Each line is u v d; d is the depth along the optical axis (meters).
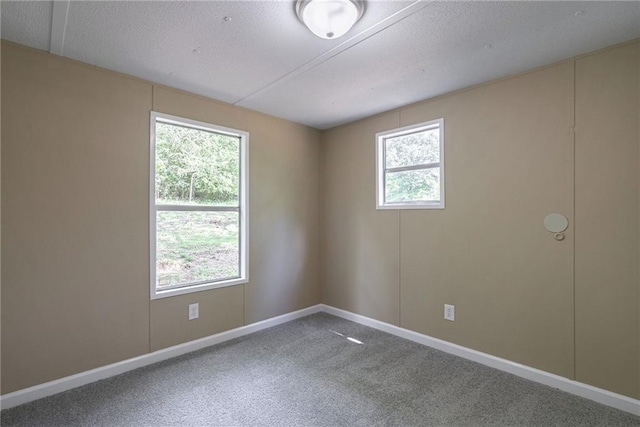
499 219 2.59
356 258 3.69
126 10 1.72
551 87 2.33
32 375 2.12
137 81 2.59
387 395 2.21
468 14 1.76
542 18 1.80
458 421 1.94
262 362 2.69
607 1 1.65
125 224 2.53
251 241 3.38
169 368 2.57
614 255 2.08
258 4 1.68
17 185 2.07
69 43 2.06
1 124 2.02
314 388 2.29
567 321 2.26
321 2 1.62
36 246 2.14
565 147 2.27
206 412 2.02
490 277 2.64
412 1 1.64
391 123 3.35
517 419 1.96
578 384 2.20
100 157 2.40
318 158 4.05
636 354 2.00
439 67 2.41
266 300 3.51
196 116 2.95
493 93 2.62
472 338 2.75
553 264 2.32
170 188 2.87
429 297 3.04
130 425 1.89
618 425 1.90
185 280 2.95
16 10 1.71
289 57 2.25
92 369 2.36
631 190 2.02
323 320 3.74
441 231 2.96
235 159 3.33
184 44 2.08
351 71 2.47
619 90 2.06
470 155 2.76
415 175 3.22
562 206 2.28
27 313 2.11
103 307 2.42
